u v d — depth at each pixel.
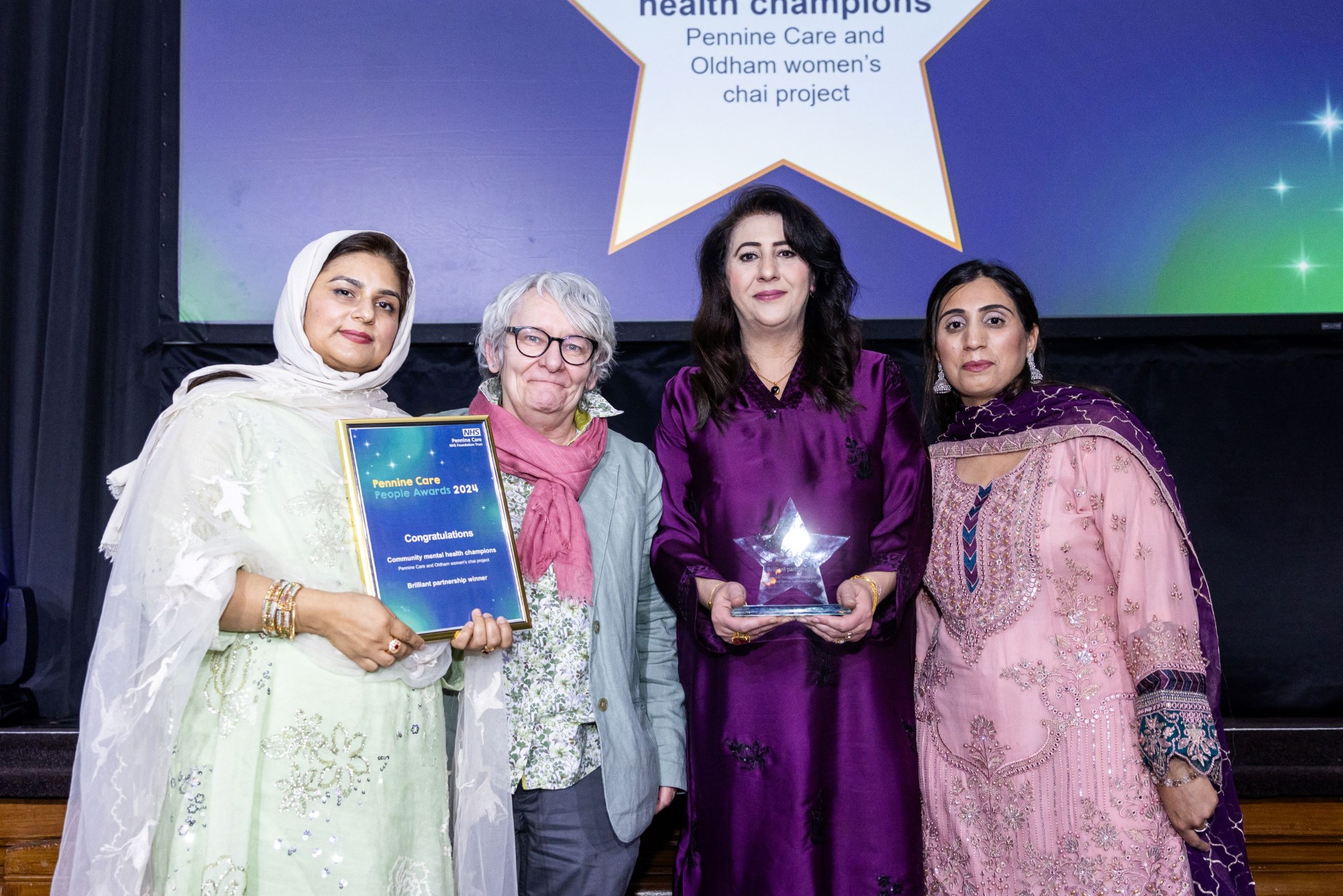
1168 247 2.52
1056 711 1.58
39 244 2.62
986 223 2.54
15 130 2.62
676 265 2.55
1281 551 2.52
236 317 2.52
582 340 1.64
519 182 2.56
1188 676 1.52
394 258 1.59
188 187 2.53
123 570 1.36
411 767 1.43
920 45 2.57
